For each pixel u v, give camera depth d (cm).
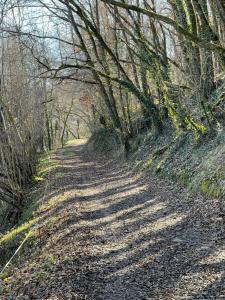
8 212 2612
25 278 1020
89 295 821
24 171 2991
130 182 2289
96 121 5562
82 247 1151
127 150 3197
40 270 1030
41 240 1434
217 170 1449
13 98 2858
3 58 2767
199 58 1922
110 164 3503
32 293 878
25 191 2830
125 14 3303
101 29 3647
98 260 1041
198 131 1880
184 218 1308
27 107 3222
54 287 873
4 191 2608
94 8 3494
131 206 1675
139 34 2358
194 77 1933
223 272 834
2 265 1602
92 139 5541
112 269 971
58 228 1466
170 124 2697
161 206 1549
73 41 3628
